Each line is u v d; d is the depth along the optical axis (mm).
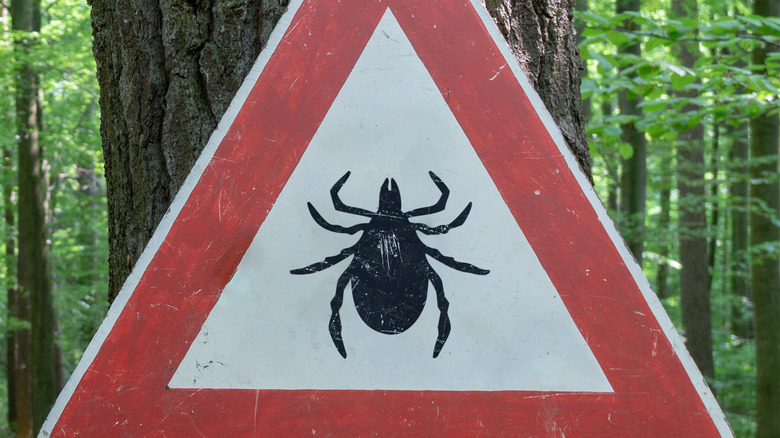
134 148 1409
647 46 3807
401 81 1232
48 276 11562
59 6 11242
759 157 7285
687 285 10383
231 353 1205
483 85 1230
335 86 1229
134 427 1190
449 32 1235
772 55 3859
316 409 1205
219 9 1380
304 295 1214
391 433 1203
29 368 13719
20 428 13625
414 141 1229
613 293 1210
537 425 1203
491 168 1226
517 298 1216
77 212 15461
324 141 1226
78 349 18703
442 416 1206
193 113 1379
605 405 1201
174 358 1200
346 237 1223
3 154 13016
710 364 10305
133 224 1417
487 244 1222
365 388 1208
